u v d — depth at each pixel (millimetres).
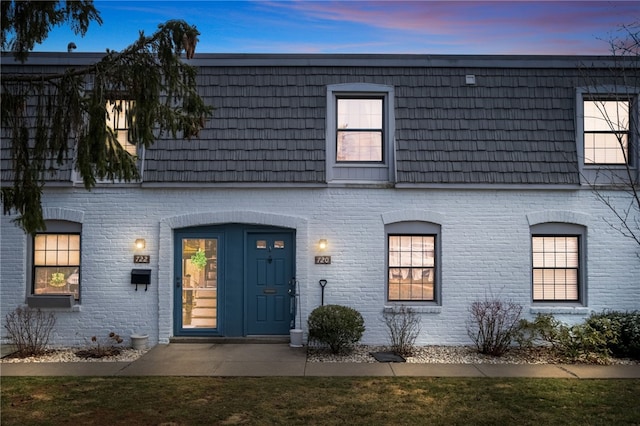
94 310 12180
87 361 10844
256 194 12320
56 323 12164
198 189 12305
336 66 12617
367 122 12680
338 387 9055
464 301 12258
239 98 12500
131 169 7945
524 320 11625
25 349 11297
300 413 7820
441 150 12312
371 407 8078
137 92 7465
